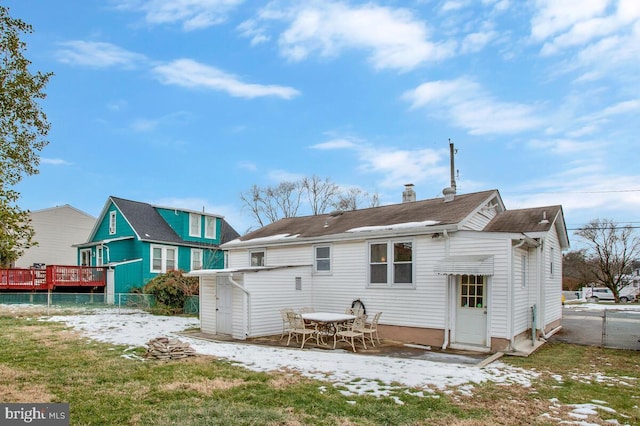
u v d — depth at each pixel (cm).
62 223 3328
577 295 4588
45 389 694
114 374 805
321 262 1552
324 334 1285
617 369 929
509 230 1356
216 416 574
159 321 1780
